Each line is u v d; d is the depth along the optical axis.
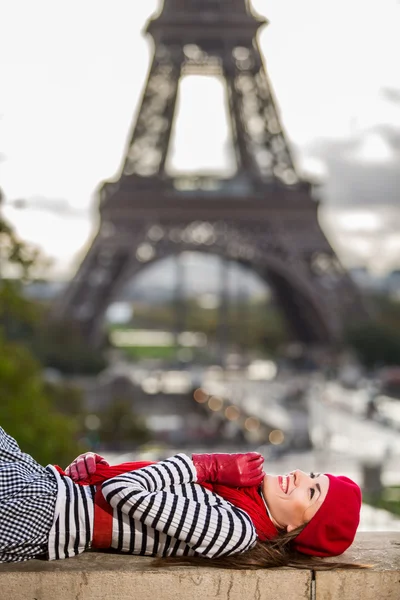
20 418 32.88
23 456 7.93
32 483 7.55
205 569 7.58
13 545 7.44
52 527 7.54
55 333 100.25
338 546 7.91
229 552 7.55
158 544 7.74
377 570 7.75
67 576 7.46
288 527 7.92
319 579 7.66
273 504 7.95
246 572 7.60
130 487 7.46
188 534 7.43
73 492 7.66
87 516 7.60
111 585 7.51
